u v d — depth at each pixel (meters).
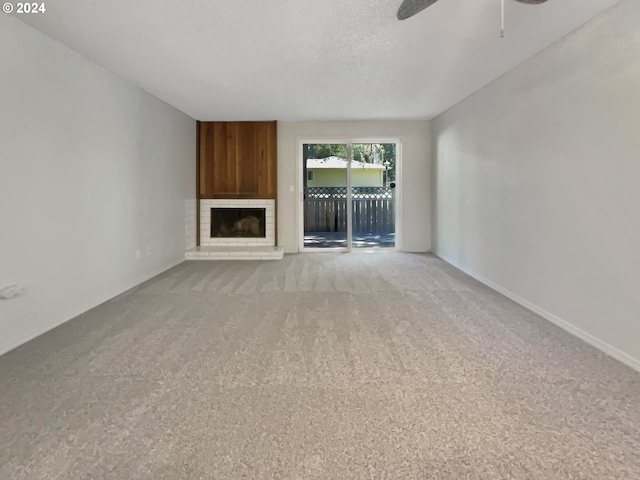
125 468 1.50
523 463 1.52
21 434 1.70
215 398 2.01
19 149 2.76
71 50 3.31
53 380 2.20
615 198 2.50
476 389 2.09
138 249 4.57
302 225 6.89
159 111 5.11
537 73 3.39
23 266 2.81
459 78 4.17
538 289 3.40
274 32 2.96
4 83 2.63
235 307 3.62
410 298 3.91
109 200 3.94
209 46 3.24
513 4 2.50
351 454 1.57
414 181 6.75
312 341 2.78
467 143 5.04
